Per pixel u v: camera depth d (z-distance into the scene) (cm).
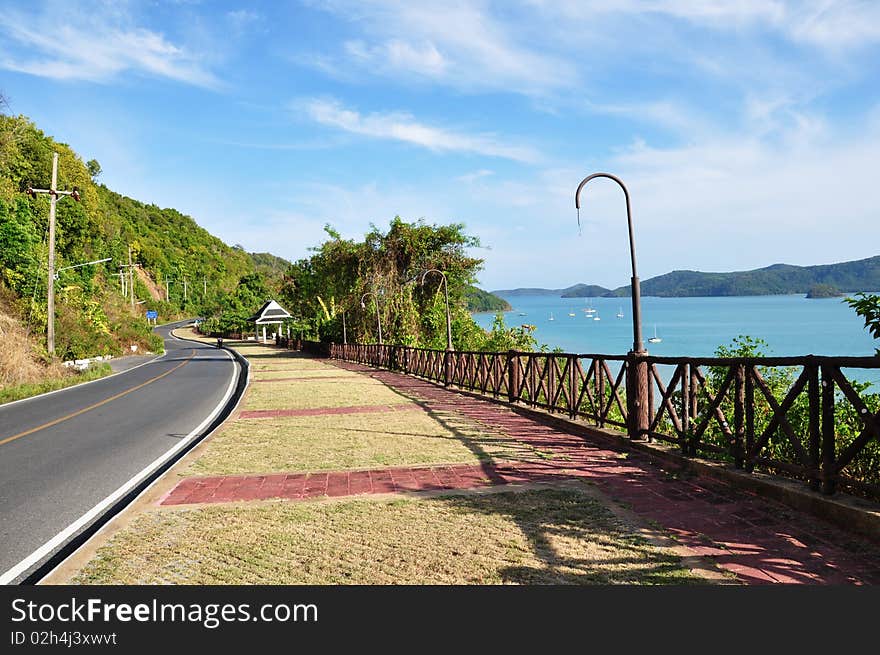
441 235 3734
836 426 634
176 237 16538
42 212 5228
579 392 1002
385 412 1229
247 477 700
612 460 737
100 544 488
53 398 1866
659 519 505
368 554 452
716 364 638
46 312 3238
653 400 809
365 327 3778
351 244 3959
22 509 622
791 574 392
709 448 651
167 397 1770
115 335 5309
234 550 468
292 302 6200
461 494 598
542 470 691
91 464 846
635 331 828
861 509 449
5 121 5003
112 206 13925
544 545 456
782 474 582
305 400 1483
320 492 626
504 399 1365
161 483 682
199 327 10762
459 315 3325
